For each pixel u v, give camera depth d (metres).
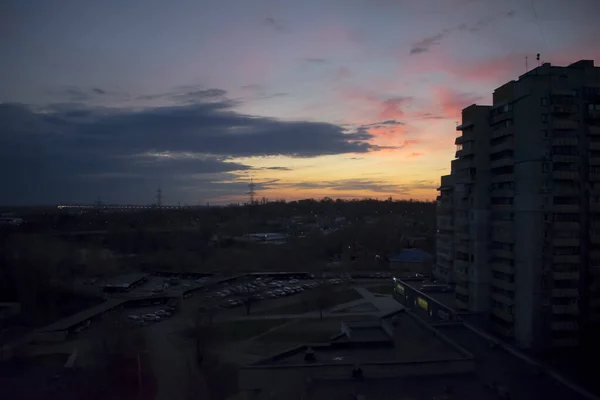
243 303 80.50
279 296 87.56
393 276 106.75
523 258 50.38
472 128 57.59
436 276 79.56
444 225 75.12
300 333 62.53
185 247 134.62
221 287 95.19
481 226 56.91
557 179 49.03
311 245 138.12
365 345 38.62
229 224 191.12
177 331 62.47
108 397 40.59
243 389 32.72
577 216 49.56
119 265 110.44
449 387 31.11
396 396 29.94
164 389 41.22
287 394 31.20
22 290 75.25
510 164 52.47
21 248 90.19
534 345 48.78
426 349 38.03
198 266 117.06
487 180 57.22
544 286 49.03
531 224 49.22
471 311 57.44
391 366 33.28
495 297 55.12
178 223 186.12
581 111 49.97
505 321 53.09
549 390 31.09
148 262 118.06
